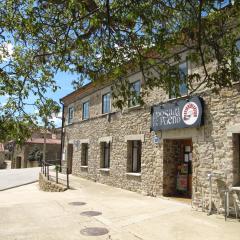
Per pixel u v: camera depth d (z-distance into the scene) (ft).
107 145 58.75
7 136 16.76
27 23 17.83
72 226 29.01
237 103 31.22
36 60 20.42
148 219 30.53
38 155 134.31
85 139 66.90
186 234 25.67
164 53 19.62
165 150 41.50
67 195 45.03
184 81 19.25
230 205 31.12
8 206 38.17
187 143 41.68
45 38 19.71
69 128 77.51
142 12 17.17
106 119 57.57
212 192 33.06
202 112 34.65
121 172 51.34
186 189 40.93
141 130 46.32
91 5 16.28
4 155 164.55
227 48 20.31
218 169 32.76
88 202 39.55
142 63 19.51
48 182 54.65
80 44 17.88
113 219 30.99
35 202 40.42
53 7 17.90
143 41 19.21
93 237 25.80
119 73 18.52
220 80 18.17
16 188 60.34
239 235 25.23
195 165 35.53
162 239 24.68
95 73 19.61
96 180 60.13
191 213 32.53
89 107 65.98
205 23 18.53
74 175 71.72
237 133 31.50
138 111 47.34
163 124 40.55
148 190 44.06
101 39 18.66
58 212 34.42
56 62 20.25
